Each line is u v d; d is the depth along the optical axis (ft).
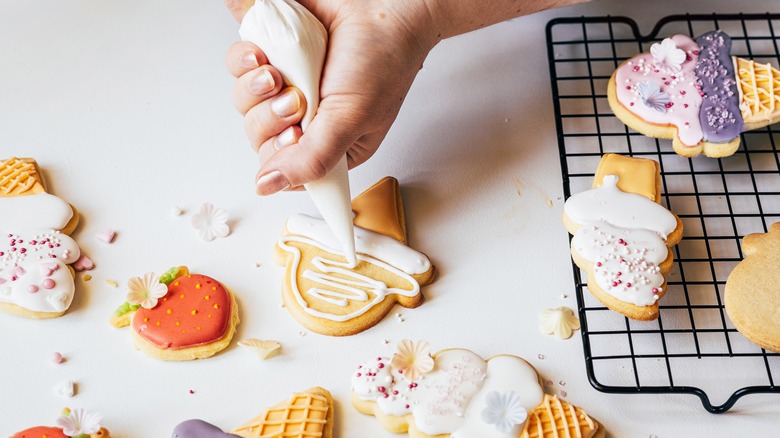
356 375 1.76
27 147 2.01
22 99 2.06
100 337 1.83
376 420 1.77
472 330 1.83
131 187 1.97
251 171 1.99
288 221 1.91
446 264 1.89
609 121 2.02
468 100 2.06
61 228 1.90
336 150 1.71
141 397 1.78
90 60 2.11
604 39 2.12
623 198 1.85
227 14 2.17
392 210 1.90
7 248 1.86
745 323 1.75
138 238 1.92
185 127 2.04
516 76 2.08
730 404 1.74
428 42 1.80
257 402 1.77
